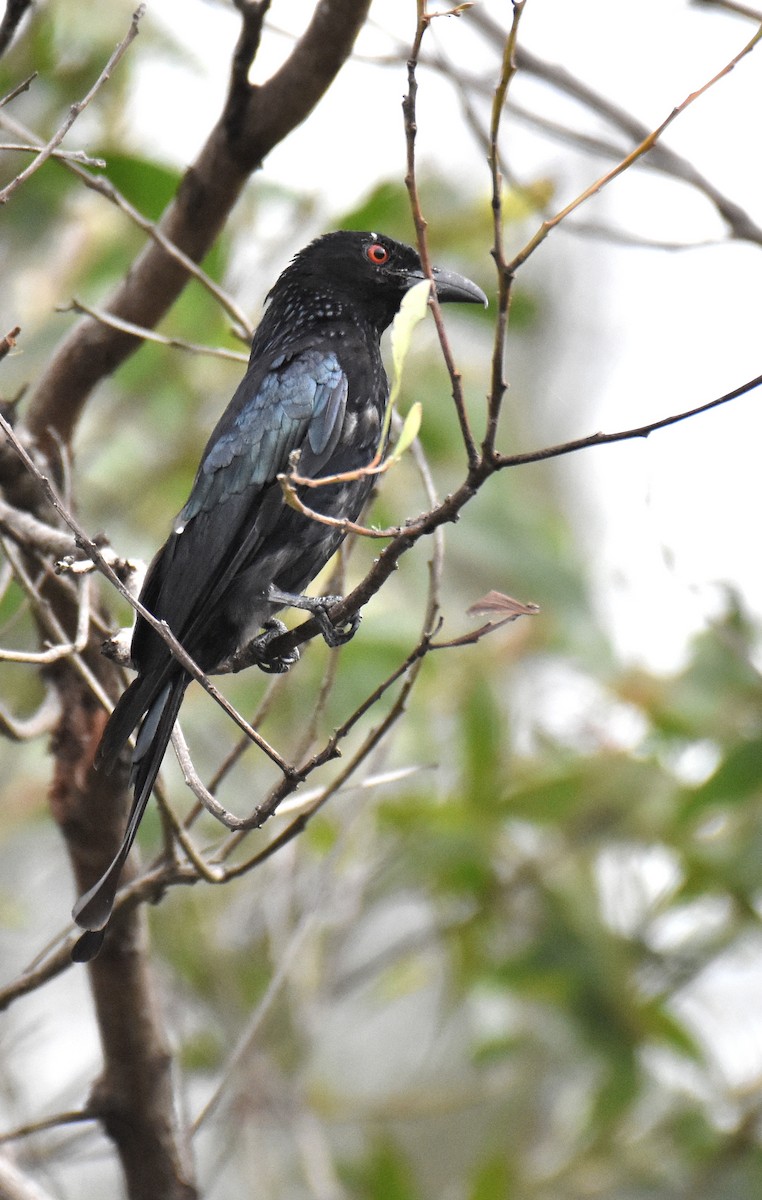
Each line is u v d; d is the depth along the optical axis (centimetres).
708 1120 1212
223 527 802
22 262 1196
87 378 862
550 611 1192
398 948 1211
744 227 955
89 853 812
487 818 1168
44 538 736
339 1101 1243
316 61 784
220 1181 1306
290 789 585
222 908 1173
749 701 1131
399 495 1208
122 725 681
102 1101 803
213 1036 1159
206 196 831
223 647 825
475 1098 1252
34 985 754
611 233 946
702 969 1216
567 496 1661
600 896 1198
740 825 1169
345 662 1137
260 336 927
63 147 1052
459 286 931
